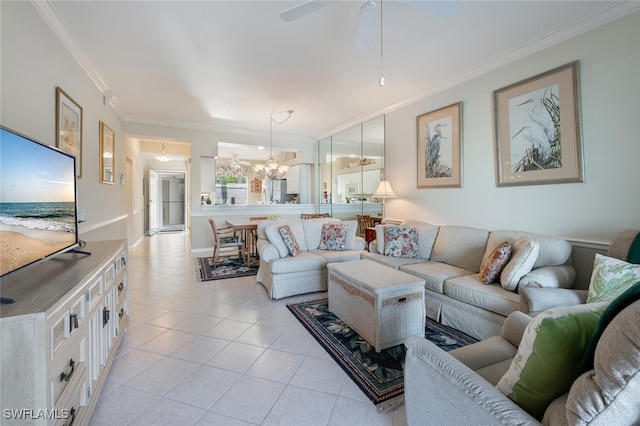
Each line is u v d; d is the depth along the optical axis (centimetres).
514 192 290
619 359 60
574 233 248
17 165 122
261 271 367
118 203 461
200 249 585
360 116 502
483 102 317
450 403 93
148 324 253
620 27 219
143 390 167
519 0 209
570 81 246
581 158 241
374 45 270
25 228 127
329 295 280
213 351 210
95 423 142
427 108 385
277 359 200
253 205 628
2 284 123
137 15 221
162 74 326
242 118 519
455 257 296
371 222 495
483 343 139
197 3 209
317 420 146
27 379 92
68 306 115
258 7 214
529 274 210
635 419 60
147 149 734
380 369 189
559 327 78
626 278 158
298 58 293
